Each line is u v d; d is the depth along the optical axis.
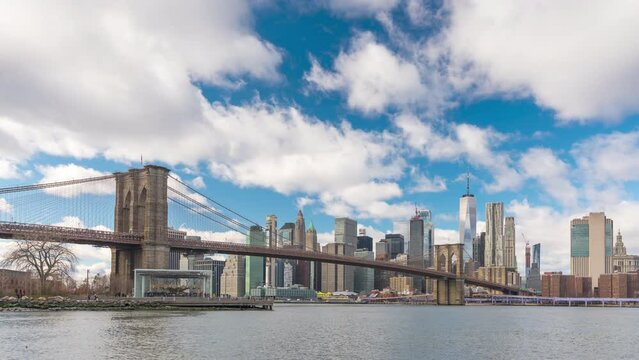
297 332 88.75
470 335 94.31
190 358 57.72
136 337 71.19
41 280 135.75
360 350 69.00
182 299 142.25
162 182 170.00
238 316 120.75
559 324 135.38
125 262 168.88
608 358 69.06
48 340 66.50
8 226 138.25
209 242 181.75
